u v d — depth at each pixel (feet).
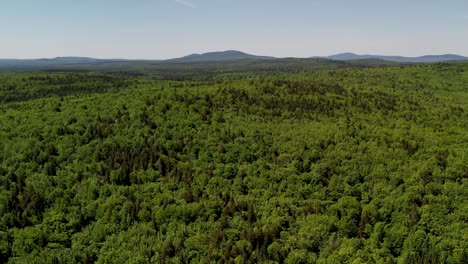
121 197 248.52
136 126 329.72
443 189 249.75
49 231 222.89
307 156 302.86
